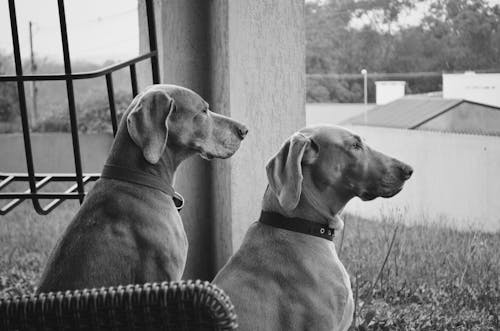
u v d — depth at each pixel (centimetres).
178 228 186
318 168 187
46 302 117
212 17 250
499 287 280
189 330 117
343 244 331
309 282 181
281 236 186
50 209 199
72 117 189
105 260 173
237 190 246
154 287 116
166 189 188
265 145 250
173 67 255
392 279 294
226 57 243
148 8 204
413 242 324
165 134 181
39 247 409
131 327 117
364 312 261
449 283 288
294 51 253
